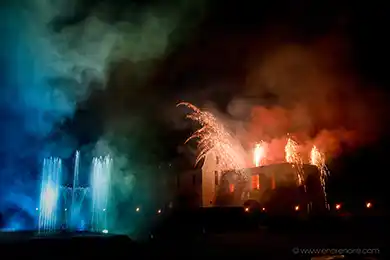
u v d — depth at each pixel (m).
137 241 27.78
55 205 57.91
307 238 28.39
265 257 19.94
